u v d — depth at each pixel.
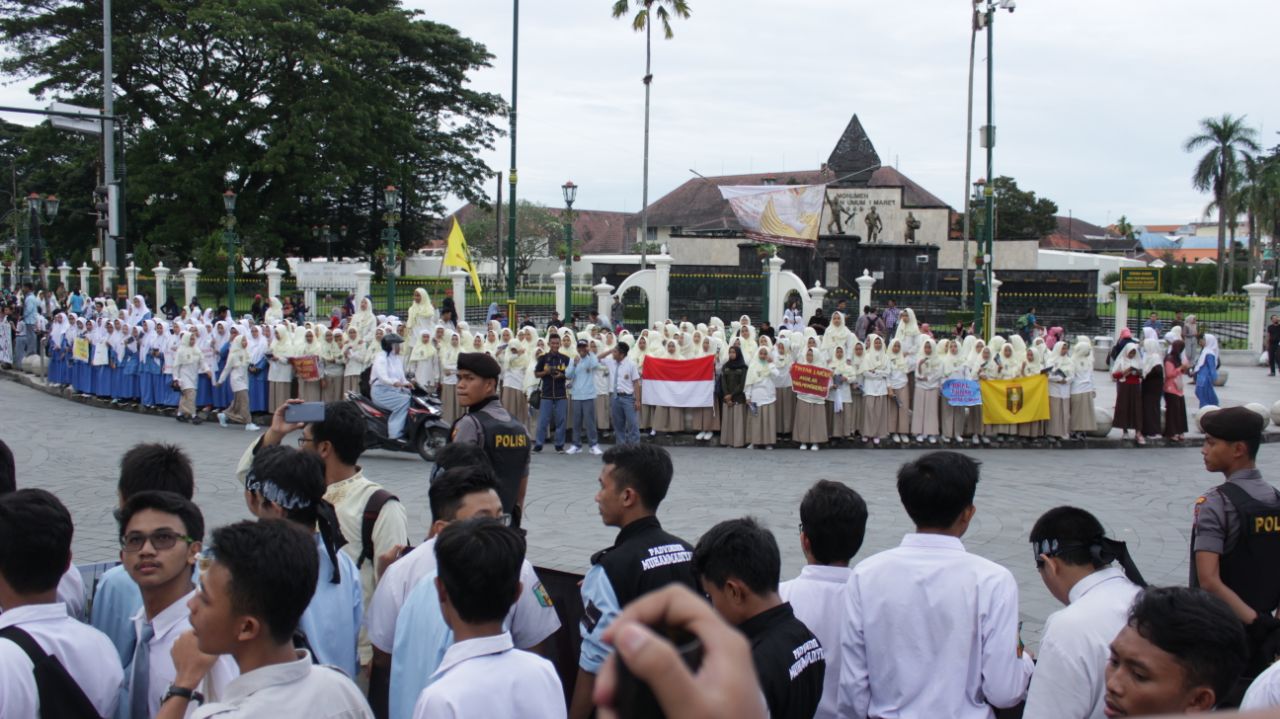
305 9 43.69
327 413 5.17
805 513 4.52
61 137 43.53
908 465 4.37
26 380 25.38
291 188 44.19
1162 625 3.06
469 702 3.19
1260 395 25.14
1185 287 66.19
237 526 3.21
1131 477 14.80
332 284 36.25
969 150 37.50
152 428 18.00
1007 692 4.08
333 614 4.44
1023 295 38.59
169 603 4.07
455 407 17.67
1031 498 13.15
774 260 30.33
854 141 56.56
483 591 3.30
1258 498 4.90
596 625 4.35
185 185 41.66
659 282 30.28
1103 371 31.81
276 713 3.10
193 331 18.53
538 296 34.91
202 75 43.72
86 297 31.44
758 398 16.77
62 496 12.24
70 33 42.84
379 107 45.19
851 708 4.27
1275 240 64.06
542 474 14.29
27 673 3.46
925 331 19.11
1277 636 4.64
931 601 4.14
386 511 5.13
